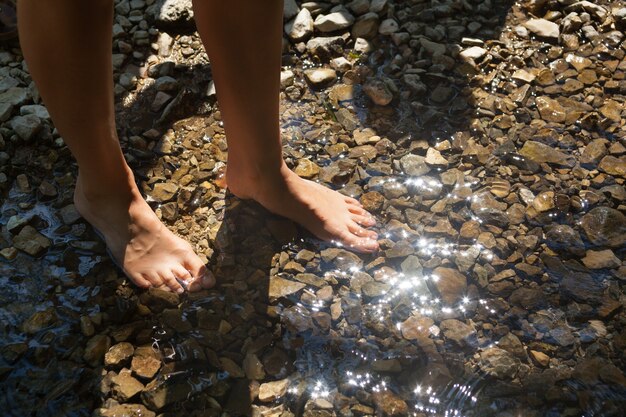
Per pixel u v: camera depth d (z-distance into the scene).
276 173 1.81
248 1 1.45
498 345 1.67
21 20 1.37
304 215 1.87
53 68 1.40
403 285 1.79
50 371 1.61
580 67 2.33
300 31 2.40
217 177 2.04
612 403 1.55
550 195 1.98
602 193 1.99
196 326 1.70
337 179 2.03
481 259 1.85
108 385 1.59
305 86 2.29
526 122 2.18
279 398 1.57
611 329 1.70
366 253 1.86
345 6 2.49
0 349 1.64
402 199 1.99
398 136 2.14
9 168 2.02
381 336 1.69
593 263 1.83
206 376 1.61
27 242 1.85
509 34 2.44
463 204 1.98
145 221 1.77
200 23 1.54
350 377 1.61
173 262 1.79
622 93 2.26
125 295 1.76
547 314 1.73
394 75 2.30
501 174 2.04
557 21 2.47
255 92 1.61
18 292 1.76
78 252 1.84
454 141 2.12
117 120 2.17
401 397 1.57
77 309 1.73
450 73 2.31
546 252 1.86
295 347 1.67
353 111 2.22
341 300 1.76
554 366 1.62
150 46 2.38
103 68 1.44
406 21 2.47
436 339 1.68
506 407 1.55
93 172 1.65
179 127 2.17
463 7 2.50
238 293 1.77
